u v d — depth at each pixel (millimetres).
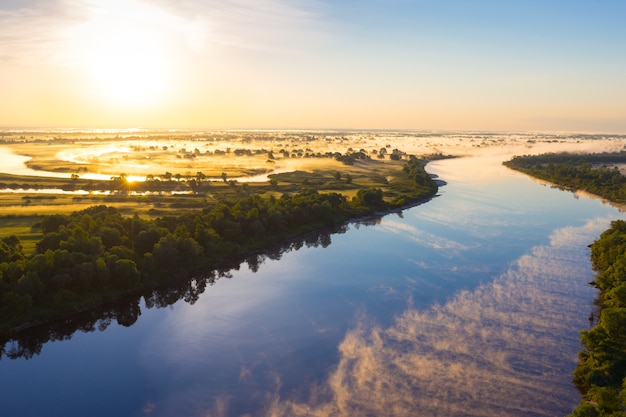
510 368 71312
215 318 90375
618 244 111625
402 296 98812
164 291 103500
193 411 62781
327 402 64062
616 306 82125
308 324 87000
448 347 77812
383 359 74438
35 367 74375
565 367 71438
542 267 114750
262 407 63312
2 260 92062
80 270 93000
